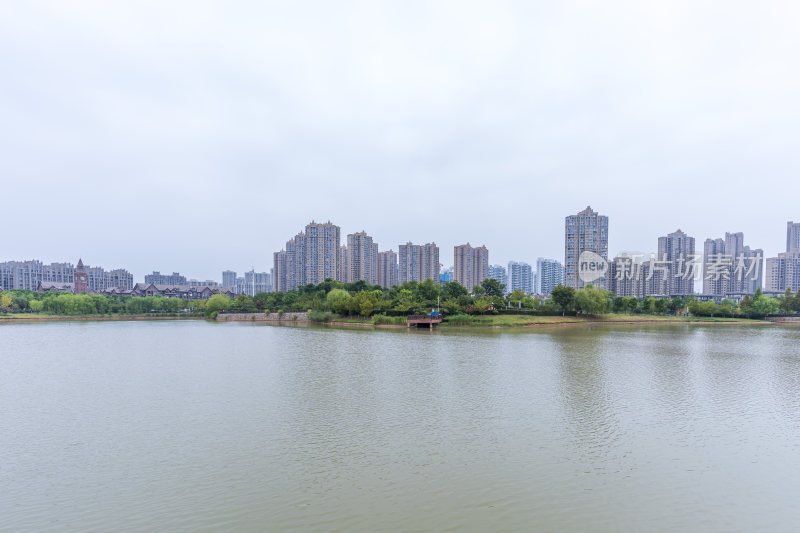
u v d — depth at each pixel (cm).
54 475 2267
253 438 2780
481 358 5791
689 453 2536
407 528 1761
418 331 9581
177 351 6662
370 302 11719
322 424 3041
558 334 8844
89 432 2916
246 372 4888
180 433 2880
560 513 1878
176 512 1891
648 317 12631
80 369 5156
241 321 13788
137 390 4059
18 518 1856
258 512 1886
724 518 1852
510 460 2427
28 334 9612
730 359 5744
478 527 1766
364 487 2112
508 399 3684
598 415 3238
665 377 4569
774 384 4262
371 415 3244
